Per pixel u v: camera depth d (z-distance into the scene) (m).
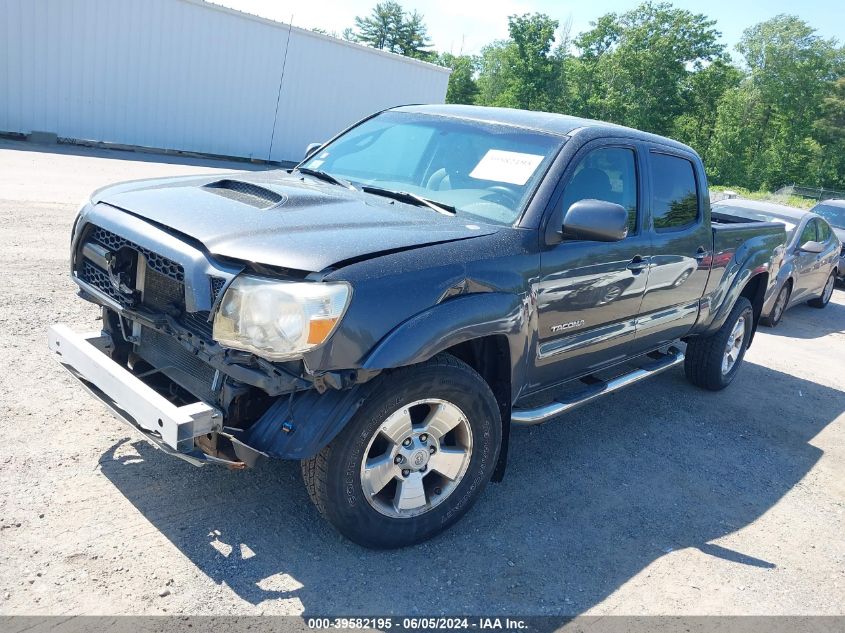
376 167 4.11
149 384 3.35
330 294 2.60
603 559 3.40
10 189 10.16
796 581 3.47
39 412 3.82
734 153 68.00
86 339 3.32
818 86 74.38
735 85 76.88
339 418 2.74
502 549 3.34
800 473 4.83
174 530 3.05
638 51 63.31
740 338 6.28
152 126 19.69
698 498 4.21
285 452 2.72
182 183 3.60
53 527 2.93
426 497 3.21
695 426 5.38
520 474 4.14
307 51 21.95
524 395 3.74
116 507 3.14
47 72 17.56
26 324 4.98
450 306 2.94
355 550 3.12
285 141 22.64
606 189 4.04
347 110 23.66
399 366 2.78
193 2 19.25
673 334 5.08
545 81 59.97
